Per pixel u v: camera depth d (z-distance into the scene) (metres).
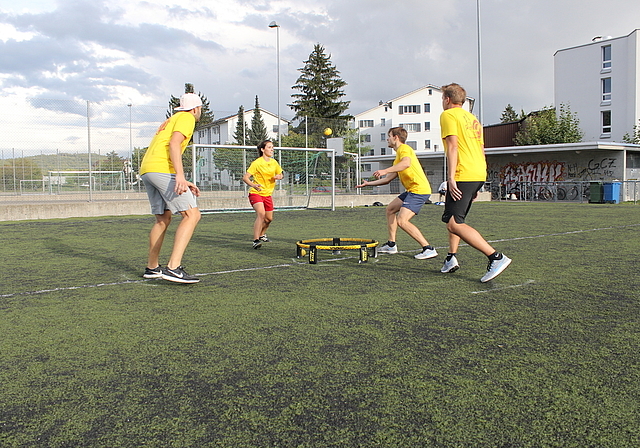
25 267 6.11
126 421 2.15
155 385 2.51
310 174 22.50
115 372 2.68
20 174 19.58
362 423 2.11
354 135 56.78
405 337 3.23
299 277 5.32
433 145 67.19
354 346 3.06
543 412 2.19
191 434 2.03
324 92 60.72
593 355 2.88
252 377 2.60
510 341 3.14
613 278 5.13
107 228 11.45
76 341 3.21
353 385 2.49
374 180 6.75
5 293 4.64
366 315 3.76
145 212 16.75
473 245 4.91
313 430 2.05
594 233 9.63
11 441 2.00
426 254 6.53
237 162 20.62
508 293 4.47
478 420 2.12
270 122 63.19
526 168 30.89
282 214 16.14
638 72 38.78
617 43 40.03
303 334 3.30
